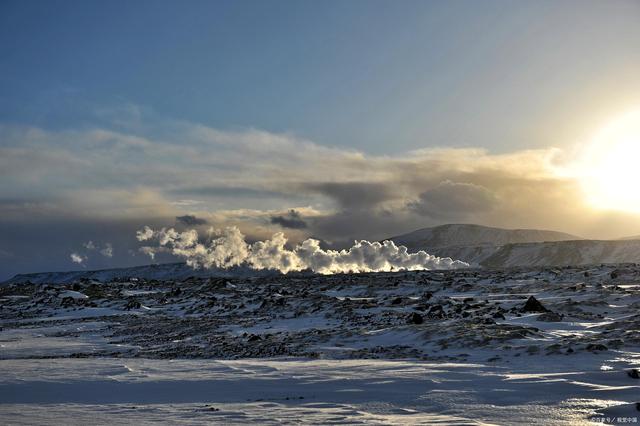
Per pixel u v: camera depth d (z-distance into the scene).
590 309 51.72
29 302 105.31
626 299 59.19
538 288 85.81
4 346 47.62
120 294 115.62
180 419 17.00
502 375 22.62
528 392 19.19
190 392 22.56
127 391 23.39
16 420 17.61
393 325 46.47
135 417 17.67
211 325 57.97
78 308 91.94
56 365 32.56
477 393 19.48
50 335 58.31
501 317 46.44
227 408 18.75
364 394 20.22
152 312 82.88
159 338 50.28
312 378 24.00
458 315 51.41
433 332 37.88
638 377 20.83
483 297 76.44
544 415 16.27
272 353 35.94
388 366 26.67
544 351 29.38
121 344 48.00
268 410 18.12
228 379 25.02
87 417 17.94
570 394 18.62
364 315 57.53
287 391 21.62
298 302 74.06
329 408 18.22
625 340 31.25
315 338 40.97
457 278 113.19
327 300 72.56
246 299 91.75
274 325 55.69
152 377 26.73
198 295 106.38
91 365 32.25
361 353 33.69
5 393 23.58
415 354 32.31
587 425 15.20
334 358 32.25
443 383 21.45
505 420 15.91
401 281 111.44
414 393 19.95
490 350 31.55
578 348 29.41
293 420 16.34
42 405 20.77
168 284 140.88
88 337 54.94
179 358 36.69
